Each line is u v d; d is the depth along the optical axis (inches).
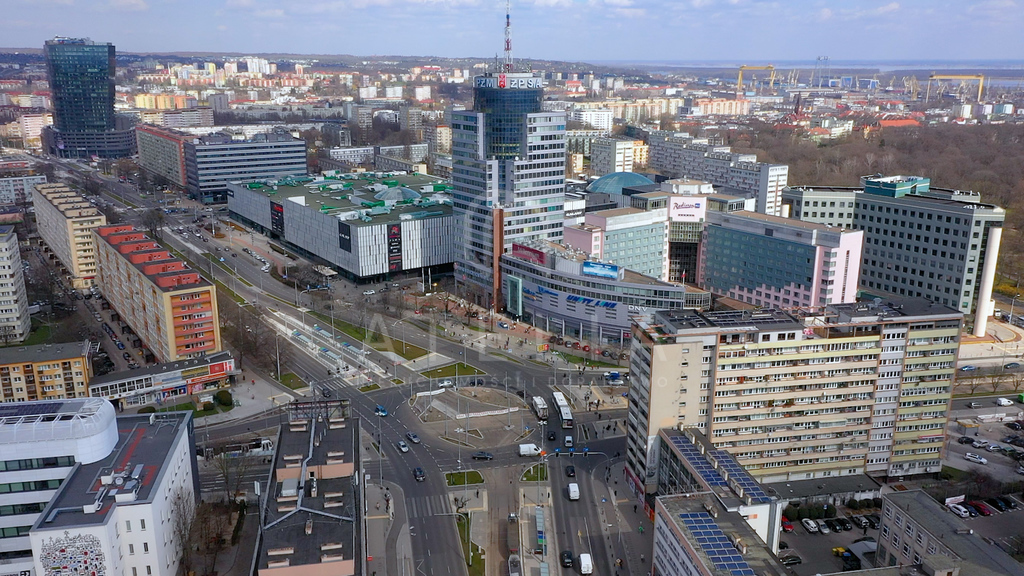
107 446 7204.7
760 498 6801.2
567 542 7805.1
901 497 7308.1
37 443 6860.2
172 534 7032.5
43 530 6028.5
